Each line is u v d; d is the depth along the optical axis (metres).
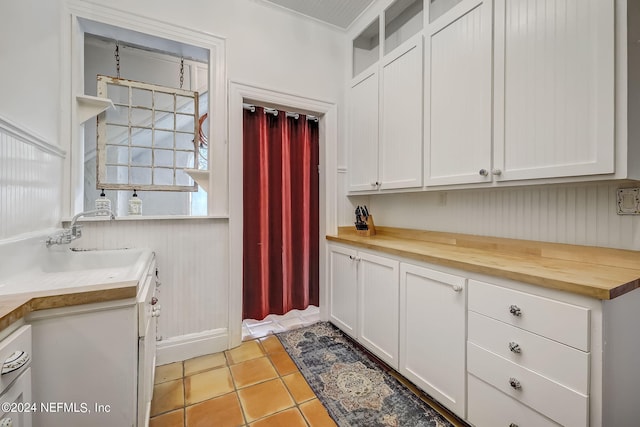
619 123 1.01
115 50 2.01
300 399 1.50
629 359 0.97
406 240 2.10
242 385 1.62
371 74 2.22
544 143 1.20
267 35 2.16
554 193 1.42
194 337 1.94
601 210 1.27
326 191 2.45
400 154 1.95
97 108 1.71
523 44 1.27
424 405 1.45
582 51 1.09
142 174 1.96
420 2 2.11
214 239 2.01
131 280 0.98
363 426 1.32
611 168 1.02
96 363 0.88
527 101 1.26
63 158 1.57
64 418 0.84
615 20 1.01
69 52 1.60
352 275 2.07
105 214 1.70
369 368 1.78
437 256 1.41
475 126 1.47
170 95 2.02
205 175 2.01
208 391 1.57
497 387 1.12
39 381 0.81
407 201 2.28
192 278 1.95
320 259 2.53
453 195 1.91
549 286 0.96
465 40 1.51
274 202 2.60
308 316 2.62
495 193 1.67
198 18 1.92
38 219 1.29
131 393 0.92
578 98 1.10
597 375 0.87
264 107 2.34
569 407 0.91
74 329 0.85
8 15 1.09
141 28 1.76
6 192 1.03
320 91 2.40
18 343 0.71
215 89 1.98
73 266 1.48
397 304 1.65
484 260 1.30
